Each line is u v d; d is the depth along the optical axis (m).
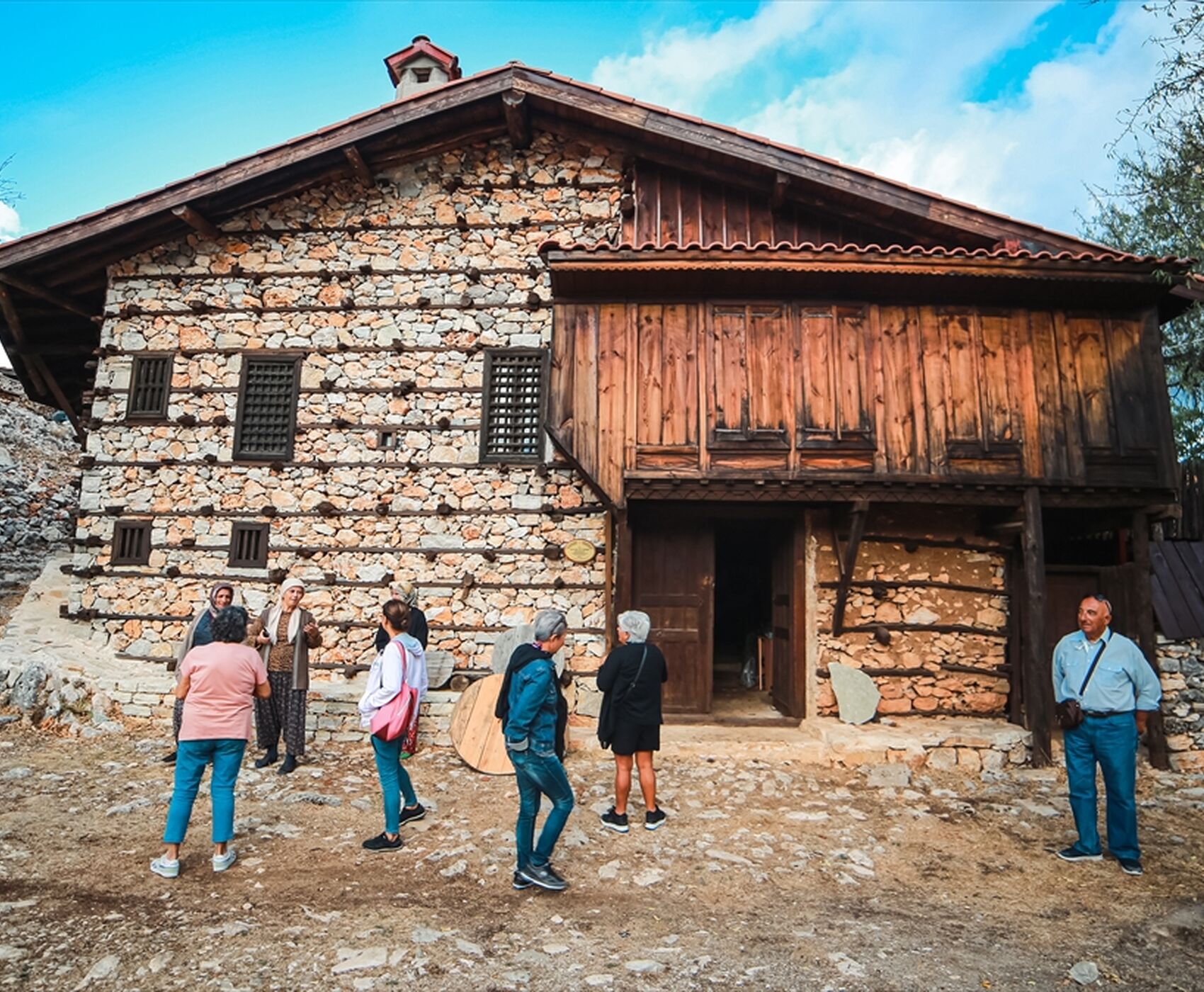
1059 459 7.72
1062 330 7.98
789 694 8.73
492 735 7.43
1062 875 5.07
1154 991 3.70
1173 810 6.48
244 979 3.62
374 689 5.25
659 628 8.79
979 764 7.50
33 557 14.51
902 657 8.38
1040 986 3.71
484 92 8.77
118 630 9.19
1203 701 7.65
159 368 9.62
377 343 9.42
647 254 7.41
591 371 7.89
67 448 20.05
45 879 4.70
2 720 8.30
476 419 9.20
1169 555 8.38
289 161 8.89
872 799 6.59
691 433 7.78
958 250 7.36
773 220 9.22
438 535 9.05
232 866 4.93
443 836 5.54
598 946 4.02
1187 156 10.07
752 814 6.14
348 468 9.23
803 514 8.58
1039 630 7.58
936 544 8.55
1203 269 10.64
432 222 9.59
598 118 8.88
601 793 6.58
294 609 7.19
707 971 3.79
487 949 3.95
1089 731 5.29
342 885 4.70
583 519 8.93
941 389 7.83
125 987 3.53
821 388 7.83
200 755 4.82
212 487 9.32
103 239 9.27
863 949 4.05
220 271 9.66
